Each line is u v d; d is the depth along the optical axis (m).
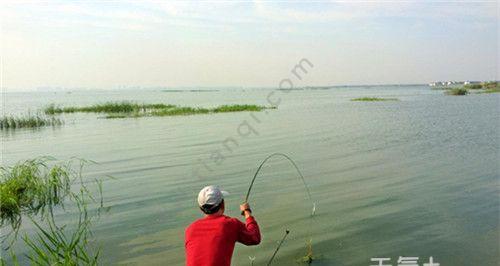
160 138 20.50
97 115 39.41
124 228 7.43
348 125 24.80
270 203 8.67
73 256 6.05
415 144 16.59
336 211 8.01
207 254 3.90
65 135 23.09
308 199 8.91
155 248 6.46
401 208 8.10
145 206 8.78
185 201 9.09
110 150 16.94
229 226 4.11
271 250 6.18
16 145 19.33
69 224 7.76
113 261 5.97
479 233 6.62
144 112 40.66
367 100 60.19
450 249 6.02
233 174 11.67
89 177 11.70
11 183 9.86
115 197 9.52
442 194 9.04
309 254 5.98
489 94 65.50
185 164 13.42
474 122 24.67
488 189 9.32
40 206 8.95
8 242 6.91
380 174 11.16
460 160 12.91
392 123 25.31
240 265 5.68
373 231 6.87
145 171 12.40
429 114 31.36
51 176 10.62
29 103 76.19
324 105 49.19
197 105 56.22
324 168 12.14
